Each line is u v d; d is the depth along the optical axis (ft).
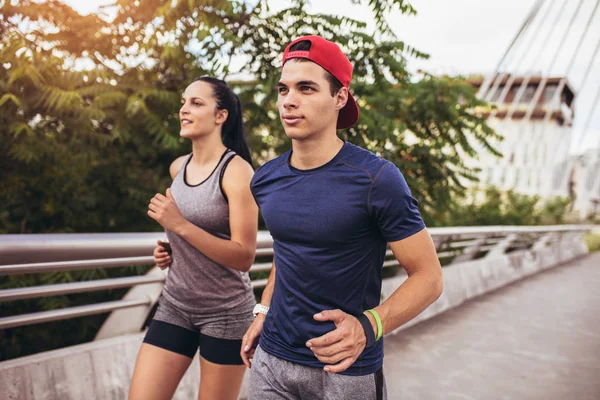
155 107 11.34
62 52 10.93
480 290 23.25
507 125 102.06
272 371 4.60
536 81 106.73
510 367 13.05
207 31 9.95
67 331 10.87
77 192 10.89
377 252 4.33
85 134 10.61
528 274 31.01
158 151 11.75
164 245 6.24
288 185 4.42
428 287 4.12
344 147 4.36
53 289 6.62
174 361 6.14
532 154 100.58
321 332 4.31
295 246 4.36
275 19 11.97
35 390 6.83
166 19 10.40
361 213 4.10
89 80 10.35
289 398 4.56
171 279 6.23
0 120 9.45
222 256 5.73
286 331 4.51
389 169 4.11
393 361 13.15
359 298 4.29
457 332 16.14
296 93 4.22
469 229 21.11
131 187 11.51
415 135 14.02
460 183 14.67
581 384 12.07
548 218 45.14
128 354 8.09
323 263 4.22
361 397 4.33
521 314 19.19
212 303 6.08
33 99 9.74
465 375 12.35
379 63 12.48
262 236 9.35
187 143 11.98
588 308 20.97
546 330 16.93
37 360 6.98
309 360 4.39
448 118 13.73
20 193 10.43
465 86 13.78
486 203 37.86
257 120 12.32
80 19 10.57
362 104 13.15
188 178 6.28
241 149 6.45
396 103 13.52
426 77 14.08
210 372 6.13
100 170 11.33
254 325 5.29
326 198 4.17
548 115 100.07
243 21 11.76
